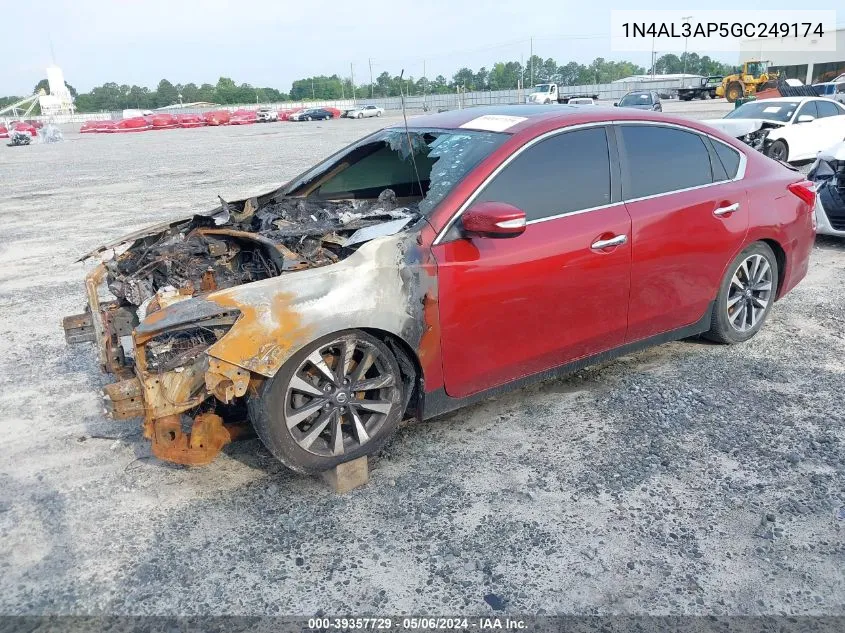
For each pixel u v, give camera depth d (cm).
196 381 298
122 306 377
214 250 395
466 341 350
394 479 345
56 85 12706
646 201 407
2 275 798
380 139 446
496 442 377
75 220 1161
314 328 305
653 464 350
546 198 371
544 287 366
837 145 803
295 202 450
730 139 470
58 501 335
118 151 2969
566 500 323
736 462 350
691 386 434
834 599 260
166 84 14088
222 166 1984
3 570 287
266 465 362
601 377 453
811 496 321
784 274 502
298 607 262
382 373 337
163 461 369
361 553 291
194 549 297
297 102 9106
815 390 423
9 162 2661
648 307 419
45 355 536
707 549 288
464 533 302
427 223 340
